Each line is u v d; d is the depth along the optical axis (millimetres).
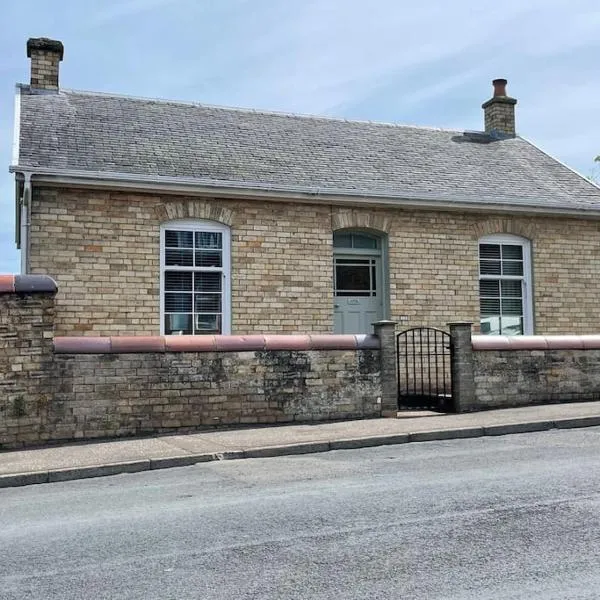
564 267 15055
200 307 12703
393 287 13797
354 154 15195
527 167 16531
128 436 9836
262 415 10539
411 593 3994
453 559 4535
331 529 5266
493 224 14578
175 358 10164
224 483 7094
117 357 9883
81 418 9641
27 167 11352
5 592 4215
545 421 10180
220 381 10367
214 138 14398
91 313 11906
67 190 11906
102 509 6191
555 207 14641
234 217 12875
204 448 8789
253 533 5234
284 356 10719
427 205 13836
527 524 5254
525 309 14812
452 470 7316
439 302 14078
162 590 4164
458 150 16734
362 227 13727
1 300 9406
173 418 10094
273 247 13094
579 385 12461
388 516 5562
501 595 3928
